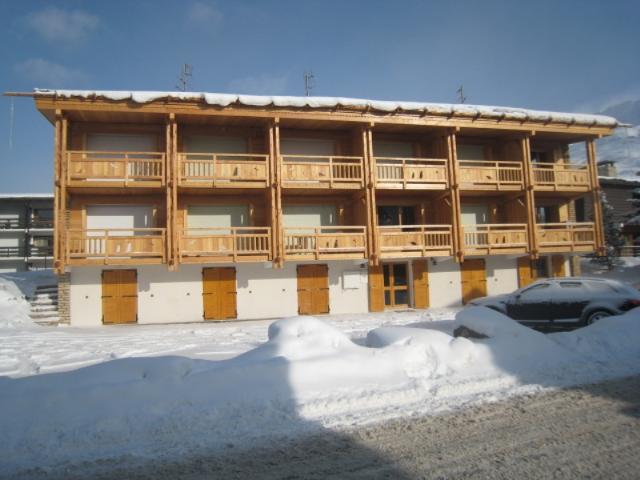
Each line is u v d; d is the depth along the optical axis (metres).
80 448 4.45
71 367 8.17
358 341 10.40
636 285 21.98
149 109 16.45
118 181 16.47
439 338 7.33
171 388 5.40
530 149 22.84
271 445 4.52
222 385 5.58
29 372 7.77
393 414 5.32
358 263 19.08
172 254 16.44
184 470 4.00
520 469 3.90
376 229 18.36
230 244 17.08
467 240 21.31
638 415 5.20
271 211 17.50
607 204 30.55
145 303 17.23
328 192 19.17
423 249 18.92
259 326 15.02
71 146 17.41
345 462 4.13
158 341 11.49
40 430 4.66
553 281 12.15
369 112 18.58
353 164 18.53
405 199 20.91
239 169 17.52
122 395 5.19
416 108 18.77
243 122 18.33
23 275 21.84
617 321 8.81
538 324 11.89
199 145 18.84
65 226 15.91
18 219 40.03
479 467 3.96
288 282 18.61
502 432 4.76
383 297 19.53
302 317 7.56
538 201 22.77
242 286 18.14
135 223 17.97
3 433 4.57
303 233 19.61
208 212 18.84
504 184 20.53
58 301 17.00
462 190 20.08
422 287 20.25
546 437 4.60
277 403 5.49
